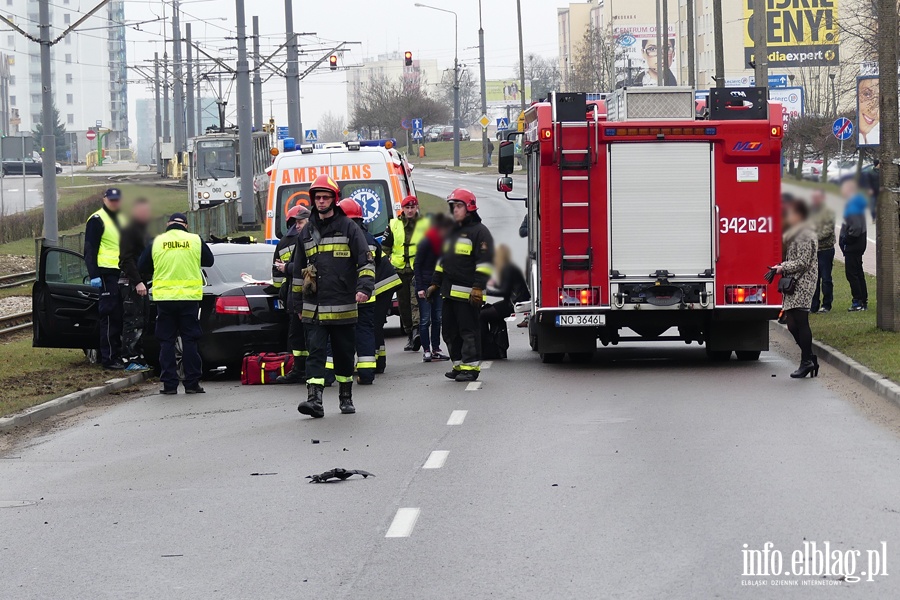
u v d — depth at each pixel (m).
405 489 15.85
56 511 15.41
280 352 28.30
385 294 28.25
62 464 18.73
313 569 12.28
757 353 28.91
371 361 26.44
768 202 27.66
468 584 11.56
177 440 20.45
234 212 86.62
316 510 14.85
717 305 27.62
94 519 14.87
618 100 27.98
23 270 61.53
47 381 27.77
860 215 34.62
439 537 13.34
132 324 29.77
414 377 27.53
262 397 25.44
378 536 13.48
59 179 158.25
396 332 39.72
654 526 13.49
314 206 22.33
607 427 20.09
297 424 21.52
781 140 27.55
